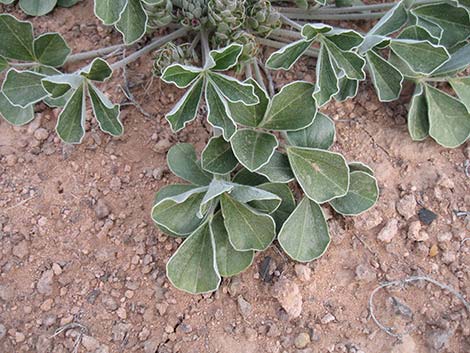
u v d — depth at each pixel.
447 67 0.21
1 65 0.21
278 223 0.20
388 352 0.19
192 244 0.18
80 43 0.23
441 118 0.21
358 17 0.23
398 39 0.20
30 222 0.20
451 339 0.19
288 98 0.19
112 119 0.20
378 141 0.22
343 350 0.19
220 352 0.19
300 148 0.19
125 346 0.19
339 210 0.20
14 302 0.19
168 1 0.21
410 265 0.20
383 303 0.19
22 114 0.21
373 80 0.21
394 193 0.21
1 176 0.21
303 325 0.19
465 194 0.21
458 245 0.20
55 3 0.23
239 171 0.20
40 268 0.20
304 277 0.19
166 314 0.19
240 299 0.19
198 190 0.18
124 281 0.20
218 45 0.21
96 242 0.20
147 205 0.21
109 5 0.18
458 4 0.22
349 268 0.20
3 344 0.19
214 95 0.19
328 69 0.19
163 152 0.21
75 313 0.19
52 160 0.21
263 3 0.21
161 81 0.22
